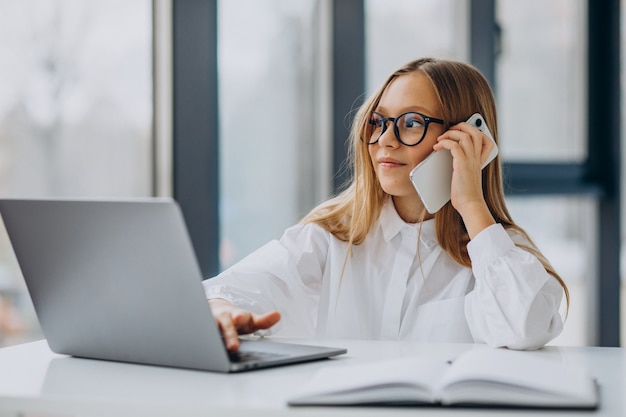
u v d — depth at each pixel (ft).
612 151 13.20
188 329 4.17
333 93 9.70
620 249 13.30
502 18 12.16
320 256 6.22
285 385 3.86
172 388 3.82
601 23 13.20
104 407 3.64
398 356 4.63
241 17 9.02
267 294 5.75
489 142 5.66
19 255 4.68
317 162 9.92
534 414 3.40
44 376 4.13
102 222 4.25
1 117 7.23
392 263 6.07
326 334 6.09
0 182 7.29
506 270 5.14
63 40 7.58
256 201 9.32
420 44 11.04
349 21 9.75
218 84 8.45
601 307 13.28
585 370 3.89
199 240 8.39
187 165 8.25
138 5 8.05
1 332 7.29
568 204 13.14
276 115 9.46
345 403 3.47
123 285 4.30
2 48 7.19
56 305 4.63
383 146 5.76
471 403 3.45
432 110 5.76
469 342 5.80
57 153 7.61
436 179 5.65
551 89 12.83
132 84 8.06
